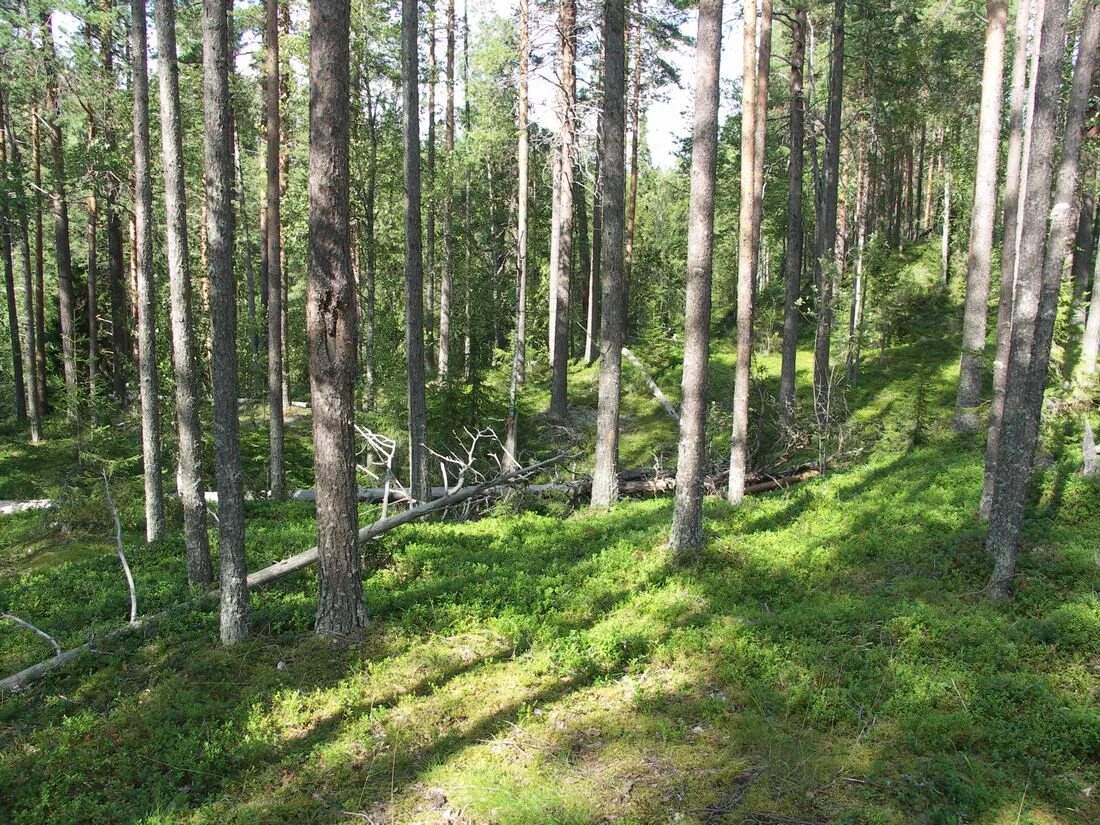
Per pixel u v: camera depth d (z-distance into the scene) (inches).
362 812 244.5
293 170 1097.4
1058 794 231.9
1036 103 360.2
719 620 362.3
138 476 751.1
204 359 857.5
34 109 891.4
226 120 377.7
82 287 1253.7
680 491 458.3
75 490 694.5
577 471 764.6
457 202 1400.1
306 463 895.1
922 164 1715.1
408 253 631.8
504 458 804.6
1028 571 383.9
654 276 1593.3
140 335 555.8
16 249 1240.8
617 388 634.8
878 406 932.6
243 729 293.0
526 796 243.6
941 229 1585.9
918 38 809.5
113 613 418.0
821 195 954.1
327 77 323.9
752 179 554.9
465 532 554.6
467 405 794.8
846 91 1121.4
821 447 709.3
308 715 301.4
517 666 335.9
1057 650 314.0
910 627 339.0
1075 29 628.1
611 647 342.3
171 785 261.4
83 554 599.5
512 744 277.1
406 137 620.7
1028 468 363.3
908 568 416.2
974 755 255.8
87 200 956.6
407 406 802.8
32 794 262.2
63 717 307.6
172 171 426.0
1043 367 356.2
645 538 495.8
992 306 1250.6
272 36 648.4
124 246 1218.0
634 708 296.8
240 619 358.3
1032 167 360.2
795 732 274.7
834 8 805.2
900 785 240.4
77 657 353.4
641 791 245.3
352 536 363.3
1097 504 467.8
